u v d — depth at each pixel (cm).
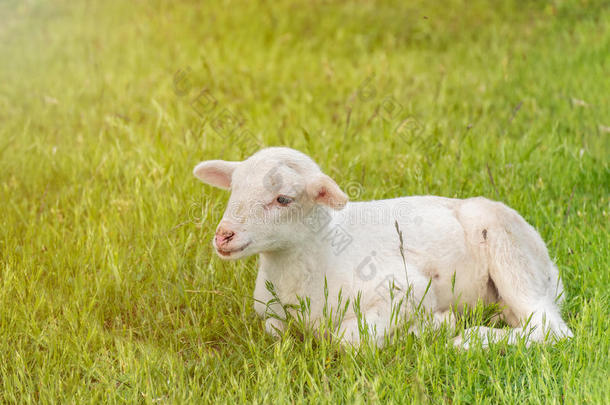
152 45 1352
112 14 1548
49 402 474
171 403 462
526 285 553
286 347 502
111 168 828
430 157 838
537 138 922
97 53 1309
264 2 1548
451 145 873
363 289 536
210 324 594
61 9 1605
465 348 512
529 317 527
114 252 660
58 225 721
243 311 570
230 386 493
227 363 516
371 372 491
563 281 627
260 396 468
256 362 503
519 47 1298
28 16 1570
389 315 528
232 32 1398
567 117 979
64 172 838
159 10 1545
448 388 472
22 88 1170
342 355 509
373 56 1305
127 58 1284
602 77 1104
